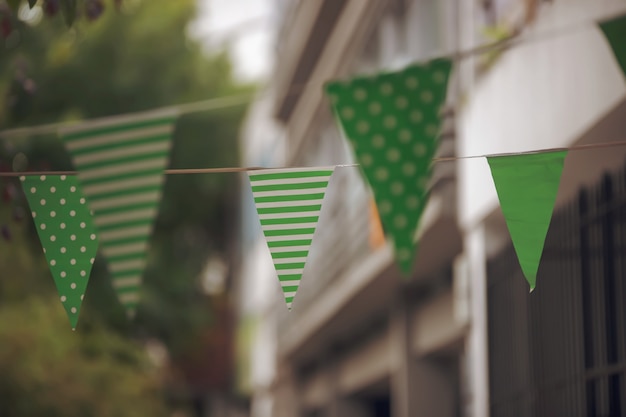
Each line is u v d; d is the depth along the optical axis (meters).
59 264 5.76
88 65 22.27
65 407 14.11
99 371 15.18
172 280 27.92
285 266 5.25
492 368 11.26
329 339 23.52
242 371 35.75
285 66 24.59
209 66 28.38
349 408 23.58
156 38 23.41
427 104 6.00
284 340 26.78
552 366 9.63
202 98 28.30
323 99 21.33
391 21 16.45
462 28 12.49
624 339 8.27
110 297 21.17
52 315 15.23
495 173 5.24
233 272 36.19
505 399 10.76
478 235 11.84
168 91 23.72
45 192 5.78
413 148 5.95
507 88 10.58
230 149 29.62
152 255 26.80
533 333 9.99
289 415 29.02
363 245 17.09
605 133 8.65
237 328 36.59
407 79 6.00
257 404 34.72
